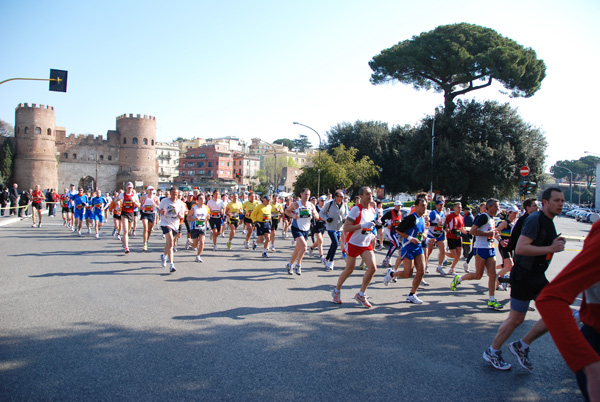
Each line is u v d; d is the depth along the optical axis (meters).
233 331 5.43
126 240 11.87
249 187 102.38
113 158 84.88
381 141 53.09
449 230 10.27
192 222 10.84
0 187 27.36
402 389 3.90
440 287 8.73
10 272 8.93
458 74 37.81
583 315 3.18
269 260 11.61
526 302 4.42
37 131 74.62
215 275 9.15
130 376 4.03
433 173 38.38
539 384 4.12
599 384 2.31
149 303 6.68
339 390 3.84
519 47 36.62
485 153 36.03
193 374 4.11
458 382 4.10
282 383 3.96
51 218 26.72
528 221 4.45
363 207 6.78
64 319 5.75
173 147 129.12
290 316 6.18
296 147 163.62
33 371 4.09
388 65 39.91
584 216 47.00
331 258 10.37
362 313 6.48
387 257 11.07
